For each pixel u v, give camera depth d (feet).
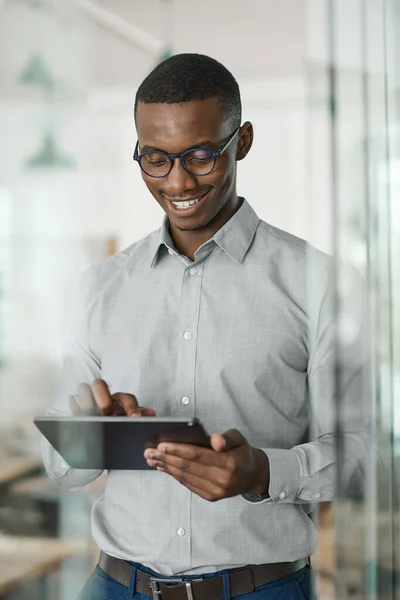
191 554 3.28
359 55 2.86
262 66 7.79
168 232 3.57
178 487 3.32
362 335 2.88
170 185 3.26
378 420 2.90
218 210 3.38
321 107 2.88
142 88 3.32
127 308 3.59
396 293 2.88
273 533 3.31
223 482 2.84
